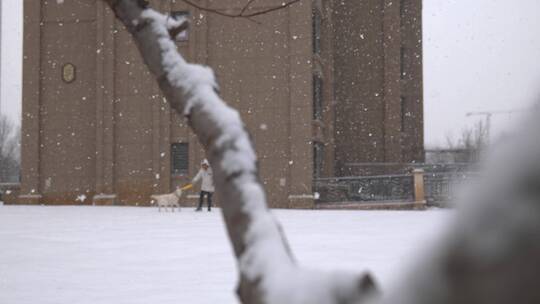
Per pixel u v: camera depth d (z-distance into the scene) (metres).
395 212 23.47
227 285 7.32
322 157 32.22
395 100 36.12
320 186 29.47
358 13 36.88
